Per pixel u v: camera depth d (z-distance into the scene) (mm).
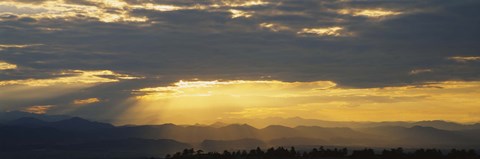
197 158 102875
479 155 92062
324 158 95812
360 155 95625
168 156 108875
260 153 101312
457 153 92562
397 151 96188
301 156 98625
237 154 104188
